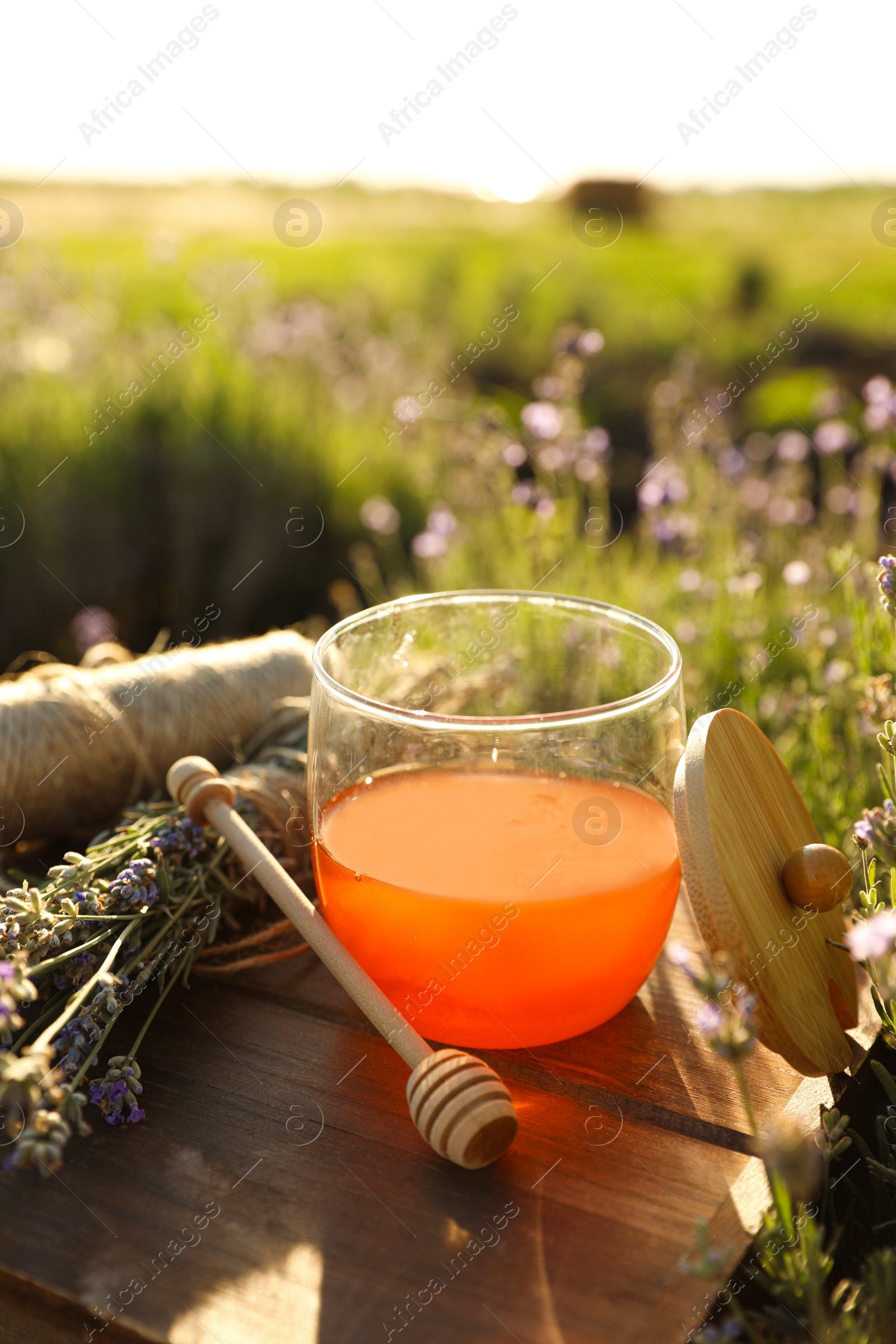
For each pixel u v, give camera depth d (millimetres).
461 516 1318
